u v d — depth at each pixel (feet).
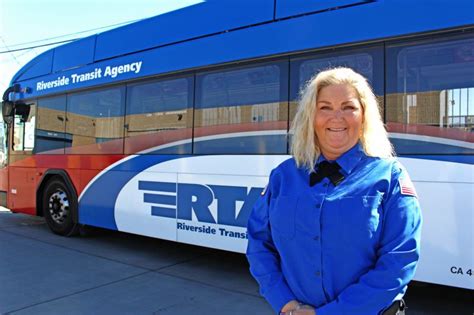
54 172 23.45
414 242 4.98
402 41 12.13
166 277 16.46
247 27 15.53
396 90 12.19
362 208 5.05
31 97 25.48
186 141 17.22
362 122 5.59
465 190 11.01
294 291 5.57
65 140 23.03
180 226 17.25
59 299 13.92
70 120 22.81
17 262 18.47
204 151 16.58
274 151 14.64
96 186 21.13
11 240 22.97
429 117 11.66
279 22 14.64
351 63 13.08
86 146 21.74
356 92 5.57
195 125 16.94
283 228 5.49
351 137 5.52
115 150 20.20
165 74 18.15
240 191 15.42
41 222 28.94
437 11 11.45
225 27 16.17
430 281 11.38
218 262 18.70
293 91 14.24
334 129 5.50
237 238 15.42
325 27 13.52
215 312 12.88
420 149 11.75
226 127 15.98
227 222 15.72
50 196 24.22
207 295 14.42
